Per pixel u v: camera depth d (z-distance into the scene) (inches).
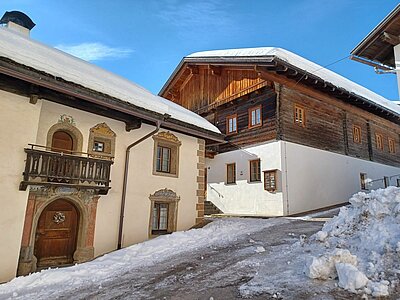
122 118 342.0
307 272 159.9
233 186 597.6
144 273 218.2
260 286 156.9
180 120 383.9
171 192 388.8
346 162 634.2
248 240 287.6
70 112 300.7
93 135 316.8
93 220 298.2
